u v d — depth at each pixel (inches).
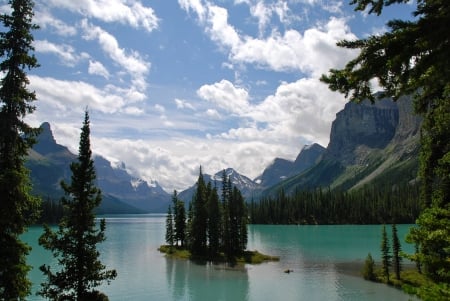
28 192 1011.3
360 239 5772.6
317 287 2650.1
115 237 6978.4
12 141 978.7
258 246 5039.4
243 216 4670.3
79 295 1197.7
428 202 1131.3
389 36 304.0
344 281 2812.5
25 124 1004.6
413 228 524.1
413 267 3157.0
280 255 4212.6
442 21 283.0
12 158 992.2
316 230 7544.3
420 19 295.3
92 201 1262.3
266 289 2628.0
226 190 4864.7
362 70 311.0
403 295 2369.6
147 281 2906.0
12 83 975.6
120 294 2532.0
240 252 4151.1
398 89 317.7
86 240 1240.8
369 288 2578.7
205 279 2977.4
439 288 430.3
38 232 7096.5
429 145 992.9
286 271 3213.6
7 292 948.6
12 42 970.7
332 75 329.4
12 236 981.8
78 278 1202.6
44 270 1202.6
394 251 2773.1
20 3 988.6
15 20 970.1
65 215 1258.0
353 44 318.0
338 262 3703.3
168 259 4005.9
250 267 3489.2
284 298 2396.7
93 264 1220.5
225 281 2898.6
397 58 295.1
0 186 919.7
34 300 2274.9
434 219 506.9
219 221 4318.4
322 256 4116.6
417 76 305.1
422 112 494.0
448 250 482.0
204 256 4067.4
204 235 4234.7
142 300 2386.8
